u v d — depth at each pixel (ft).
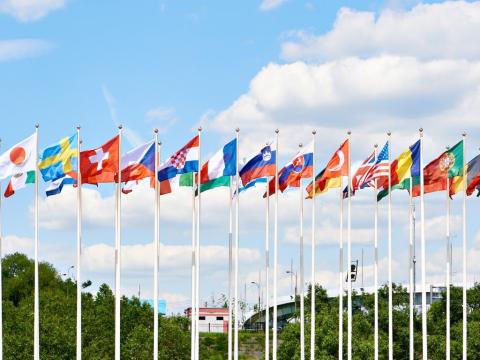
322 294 467.52
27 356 316.40
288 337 381.81
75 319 362.53
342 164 257.55
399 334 394.73
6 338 322.75
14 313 393.09
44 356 319.27
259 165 251.39
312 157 256.52
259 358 467.52
